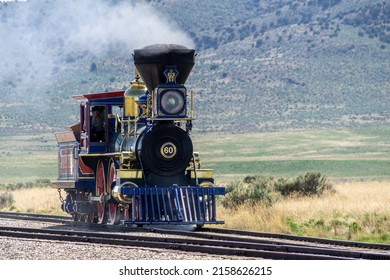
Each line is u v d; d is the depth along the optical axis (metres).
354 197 72.50
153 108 49.06
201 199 49.16
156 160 48.91
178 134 49.47
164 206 48.03
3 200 82.06
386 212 52.31
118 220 52.59
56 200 83.00
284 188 81.44
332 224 49.97
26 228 47.19
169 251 36.25
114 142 53.97
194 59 49.66
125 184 48.25
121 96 55.53
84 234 44.25
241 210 57.44
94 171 56.78
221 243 39.03
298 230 49.62
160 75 49.34
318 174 82.94
